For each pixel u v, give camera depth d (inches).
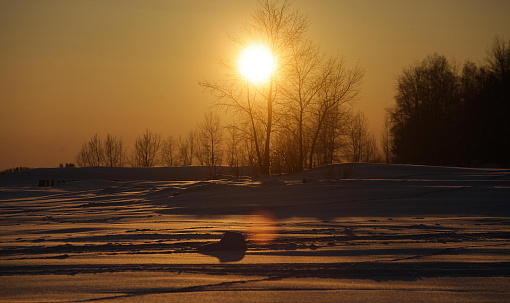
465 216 677.3
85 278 313.1
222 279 308.5
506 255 380.2
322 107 1905.8
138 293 276.4
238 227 581.0
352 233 510.3
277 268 339.9
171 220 692.7
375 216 696.4
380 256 380.2
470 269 334.3
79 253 406.3
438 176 1475.1
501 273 323.0
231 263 357.4
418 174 1590.8
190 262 362.6
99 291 280.7
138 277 315.0
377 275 318.0
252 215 747.4
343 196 973.2
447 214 705.0
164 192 1259.8
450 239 461.7
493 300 262.4
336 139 2215.8
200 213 793.6
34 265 355.3
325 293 274.5
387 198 922.1
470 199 866.8
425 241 450.9
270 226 589.3
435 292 276.8
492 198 871.1
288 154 1972.2
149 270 336.2
